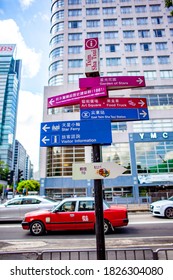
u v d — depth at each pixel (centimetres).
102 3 3519
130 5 3503
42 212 805
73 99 349
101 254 264
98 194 274
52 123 317
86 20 3416
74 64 3131
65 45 3244
